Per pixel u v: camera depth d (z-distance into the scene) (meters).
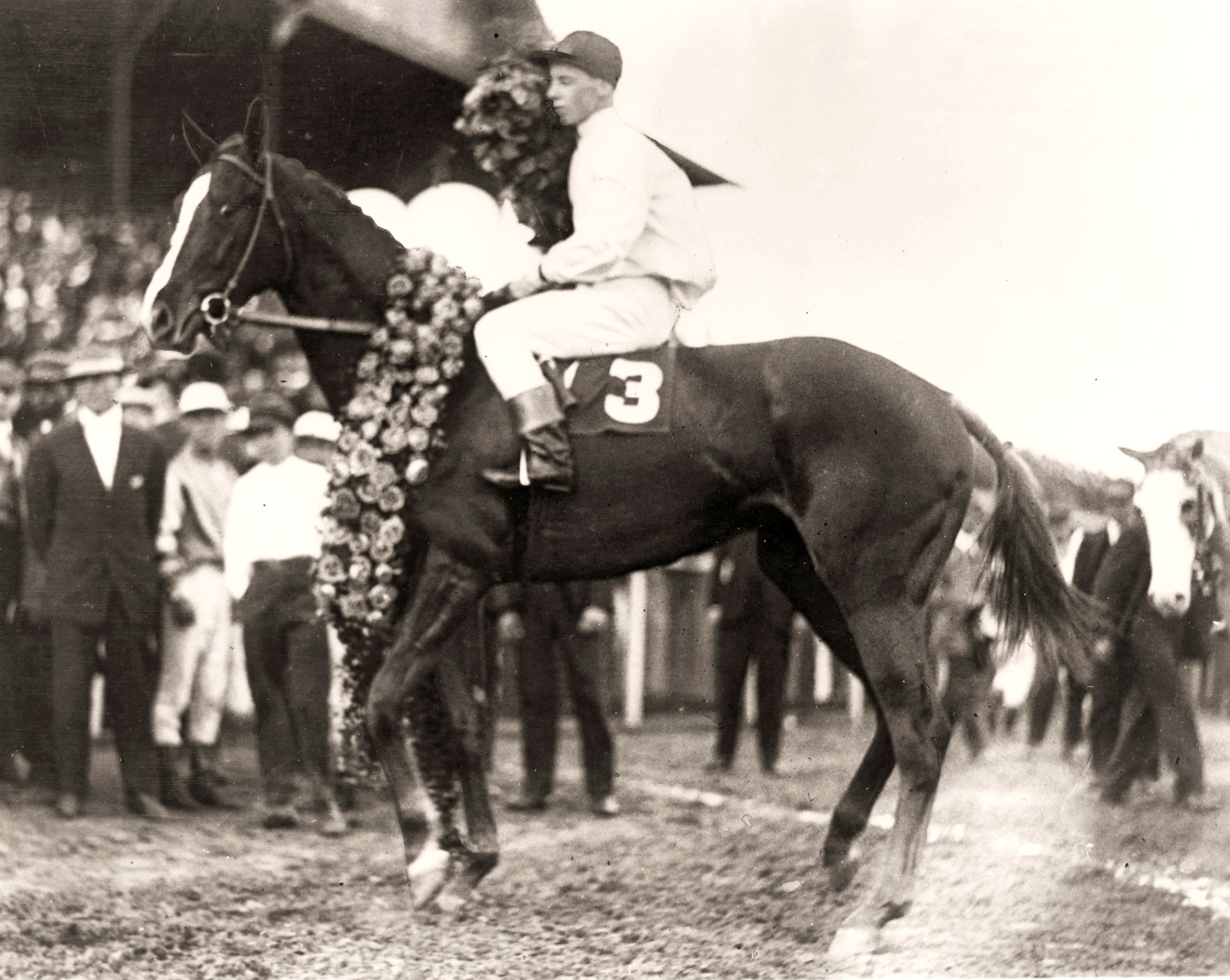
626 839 5.93
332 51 6.59
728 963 4.35
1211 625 6.32
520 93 4.76
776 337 6.93
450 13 6.55
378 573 4.54
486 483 4.53
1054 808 6.37
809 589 4.81
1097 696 6.42
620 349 4.57
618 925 4.72
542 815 6.37
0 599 6.30
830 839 4.79
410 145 6.57
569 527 4.55
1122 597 6.25
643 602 8.60
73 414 6.25
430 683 4.79
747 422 4.52
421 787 4.65
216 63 6.87
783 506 4.55
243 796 6.42
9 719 6.23
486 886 5.18
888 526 4.41
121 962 4.34
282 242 4.69
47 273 7.12
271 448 6.10
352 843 5.82
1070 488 6.34
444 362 4.56
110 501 6.20
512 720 8.45
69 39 6.96
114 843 5.72
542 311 4.53
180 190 7.25
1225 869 5.43
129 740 6.18
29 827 5.93
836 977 4.23
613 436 4.50
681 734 8.33
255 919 4.77
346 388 4.72
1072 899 5.05
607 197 4.59
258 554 6.04
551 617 6.40
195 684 6.36
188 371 7.00
